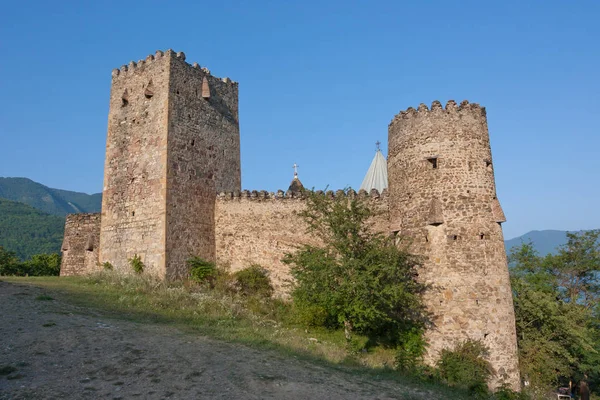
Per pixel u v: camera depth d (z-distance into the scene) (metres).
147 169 28.19
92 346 12.98
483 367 19.41
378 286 19.48
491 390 19.11
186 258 27.89
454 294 20.86
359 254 20.62
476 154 22.44
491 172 22.78
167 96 28.19
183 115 29.11
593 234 36.94
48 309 16.94
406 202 23.03
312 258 20.59
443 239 21.48
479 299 20.72
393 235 22.27
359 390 12.64
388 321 21.03
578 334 26.50
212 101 31.67
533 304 27.72
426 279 21.45
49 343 12.86
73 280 25.61
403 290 19.73
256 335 17.38
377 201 26.19
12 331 13.65
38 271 52.41
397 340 21.12
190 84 30.00
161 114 28.22
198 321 18.69
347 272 20.02
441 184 22.08
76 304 18.66
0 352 11.96
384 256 20.06
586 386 26.72
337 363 16.12
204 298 22.27
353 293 19.67
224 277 28.00
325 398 11.37
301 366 14.21
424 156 22.67
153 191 27.61
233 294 26.66
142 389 10.52
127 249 28.19
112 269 27.69
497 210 22.03
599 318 33.31
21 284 22.20
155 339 14.45
